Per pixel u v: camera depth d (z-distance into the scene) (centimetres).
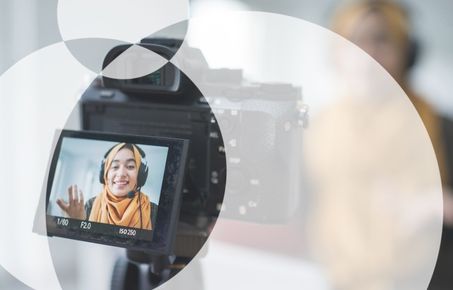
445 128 99
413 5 135
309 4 171
